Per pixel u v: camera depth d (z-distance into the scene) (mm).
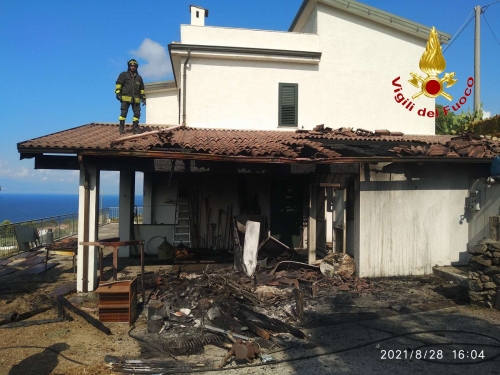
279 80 12820
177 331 5602
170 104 15430
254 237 8797
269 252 10352
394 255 8852
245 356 4559
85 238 7723
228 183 12750
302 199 12844
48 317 6316
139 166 7863
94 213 7781
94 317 6328
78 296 7484
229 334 5211
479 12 16078
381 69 13367
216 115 12547
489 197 8617
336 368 4430
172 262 10984
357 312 6480
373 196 8727
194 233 12391
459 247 9203
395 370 4371
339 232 10227
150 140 8445
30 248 13391
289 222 12758
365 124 13242
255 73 12711
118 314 6012
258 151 7977
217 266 10297
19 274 9641
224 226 12641
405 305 6840
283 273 8641
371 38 13320
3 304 7078
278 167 8258
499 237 7695
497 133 12742
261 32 12805
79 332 5617
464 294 7379
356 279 8461
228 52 12367
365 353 4836
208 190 12672
